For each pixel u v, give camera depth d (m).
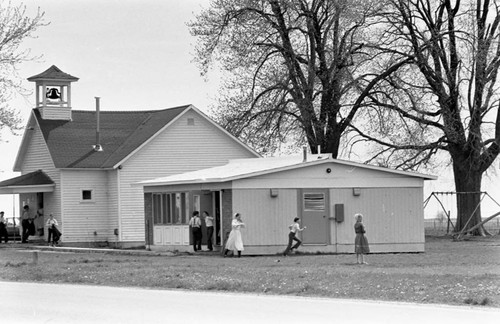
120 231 65.31
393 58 65.00
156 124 67.81
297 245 47.53
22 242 68.56
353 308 23.23
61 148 67.81
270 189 48.44
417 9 65.50
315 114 63.38
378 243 49.53
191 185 51.78
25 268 38.94
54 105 70.69
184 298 26.30
